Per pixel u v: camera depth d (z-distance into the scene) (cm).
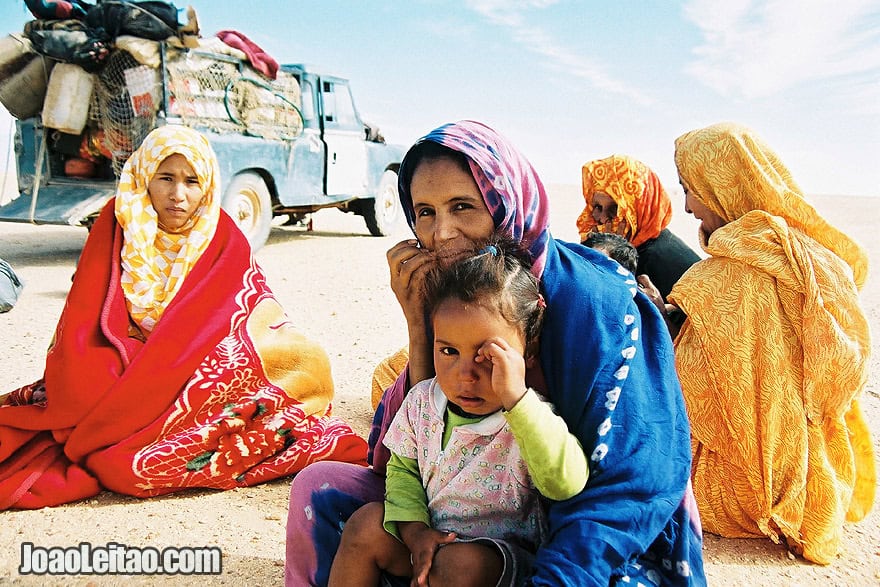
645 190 498
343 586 214
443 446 219
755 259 329
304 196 1250
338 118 1334
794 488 320
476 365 204
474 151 220
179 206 403
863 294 943
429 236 234
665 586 206
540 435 192
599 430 201
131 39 962
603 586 182
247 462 379
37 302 814
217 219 422
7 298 584
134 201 403
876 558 324
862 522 360
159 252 410
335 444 395
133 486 357
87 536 320
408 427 229
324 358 422
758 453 327
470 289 201
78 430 360
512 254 214
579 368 208
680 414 216
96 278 391
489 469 212
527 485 211
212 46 1059
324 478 243
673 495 203
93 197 1061
